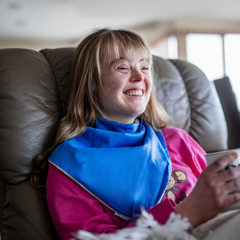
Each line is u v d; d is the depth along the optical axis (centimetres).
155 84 125
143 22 646
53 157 82
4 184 91
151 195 80
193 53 659
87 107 99
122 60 93
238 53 672
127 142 90
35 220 80
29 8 540
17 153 89
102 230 67
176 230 50
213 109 131
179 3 548
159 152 92
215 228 61
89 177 77
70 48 120
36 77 101
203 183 61
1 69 97
